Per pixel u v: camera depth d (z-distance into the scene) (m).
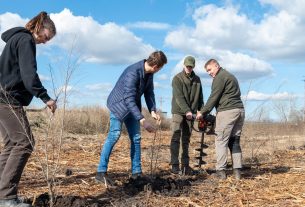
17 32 4.90
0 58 4.92
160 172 8.12
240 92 7.54
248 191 6.60
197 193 6.36
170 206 5.70
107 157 6.76
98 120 16.31
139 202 5.76
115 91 6.67
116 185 6.70
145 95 7.05
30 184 6.67
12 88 4.90
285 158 10.46
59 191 6.26
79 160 9.09
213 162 9.84
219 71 7.44
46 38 5.11
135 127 6.93
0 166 5.06
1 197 4.96
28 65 4.76
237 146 7.55
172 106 8.08
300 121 15.14
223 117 7.38
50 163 8.41
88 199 5.82
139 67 6.58
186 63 7.88
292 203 5.96
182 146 8.12
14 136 4.94
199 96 8.23
